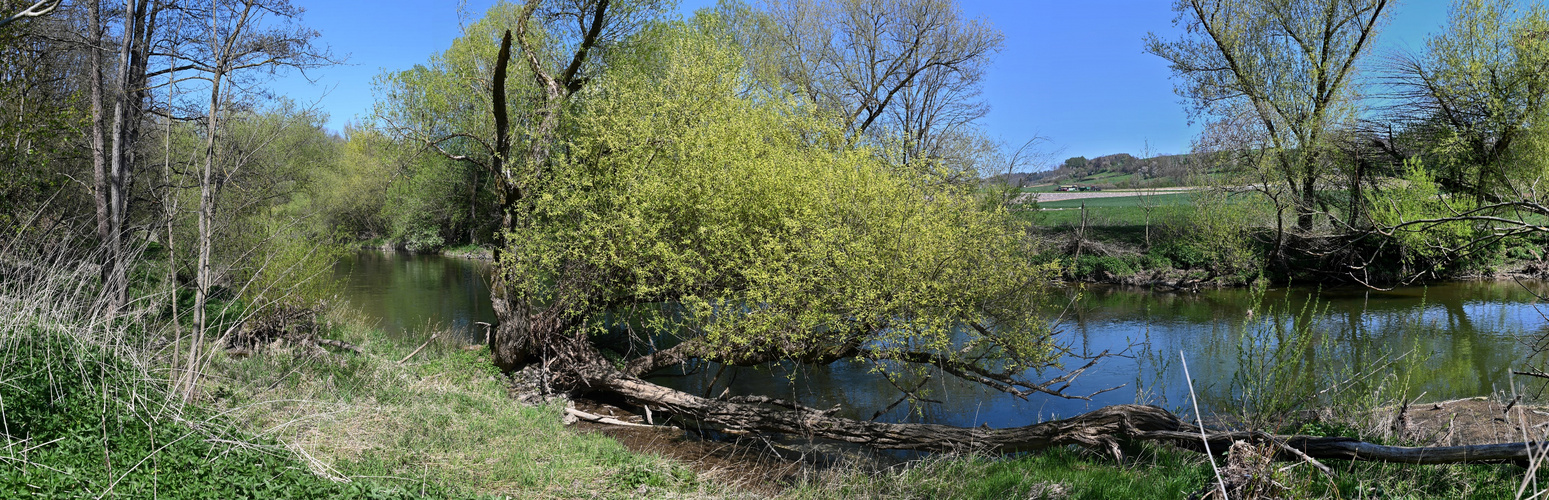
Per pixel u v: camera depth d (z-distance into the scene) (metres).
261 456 6.73
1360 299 23.38
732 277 11.05
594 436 9.58
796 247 9.99
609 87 12.67
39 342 7.61
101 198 11.56
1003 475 7.92
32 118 11.73
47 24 12.11
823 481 8.35
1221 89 27.11
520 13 13.17
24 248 9.95
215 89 8.23
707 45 12.73
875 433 9.57
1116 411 8.36
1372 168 20.55
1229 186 26.42
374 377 11.17
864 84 26.42
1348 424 9.14
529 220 12.70
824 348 10.47
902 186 9.78
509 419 9.87
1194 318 21.03
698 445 10.27
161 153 14.18
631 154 11.59
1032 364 10.12
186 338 11.22
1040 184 62.78
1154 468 7.88
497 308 13.00
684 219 11.51
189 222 13.49
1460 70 20.11
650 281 11.73
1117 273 28.70
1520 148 17.86
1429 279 26.42
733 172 10.96
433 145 14.55
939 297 9.40
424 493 6.48
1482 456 5.88
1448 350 15.65
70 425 6.71
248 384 9.93
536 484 7.54
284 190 16.64
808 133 12.60
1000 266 9.88
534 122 13.67
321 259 14.66
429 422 9.18
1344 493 6.36
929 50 26.03
